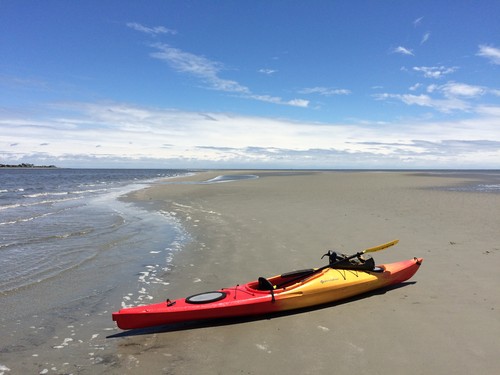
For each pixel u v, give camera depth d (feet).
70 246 36.17
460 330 17.79
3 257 32.17
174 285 25.38
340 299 21.89
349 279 22.07
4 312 21.01
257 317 20.01
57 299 22.99
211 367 15.21
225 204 66.03
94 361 15.90
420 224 43.21
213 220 49.90
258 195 80.59
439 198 71.00
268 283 20.57
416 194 79.82
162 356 16.22
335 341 17.10
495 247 32.42
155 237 40.24
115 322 19.85
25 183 159.74
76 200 78.48
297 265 29.04
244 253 32.81
